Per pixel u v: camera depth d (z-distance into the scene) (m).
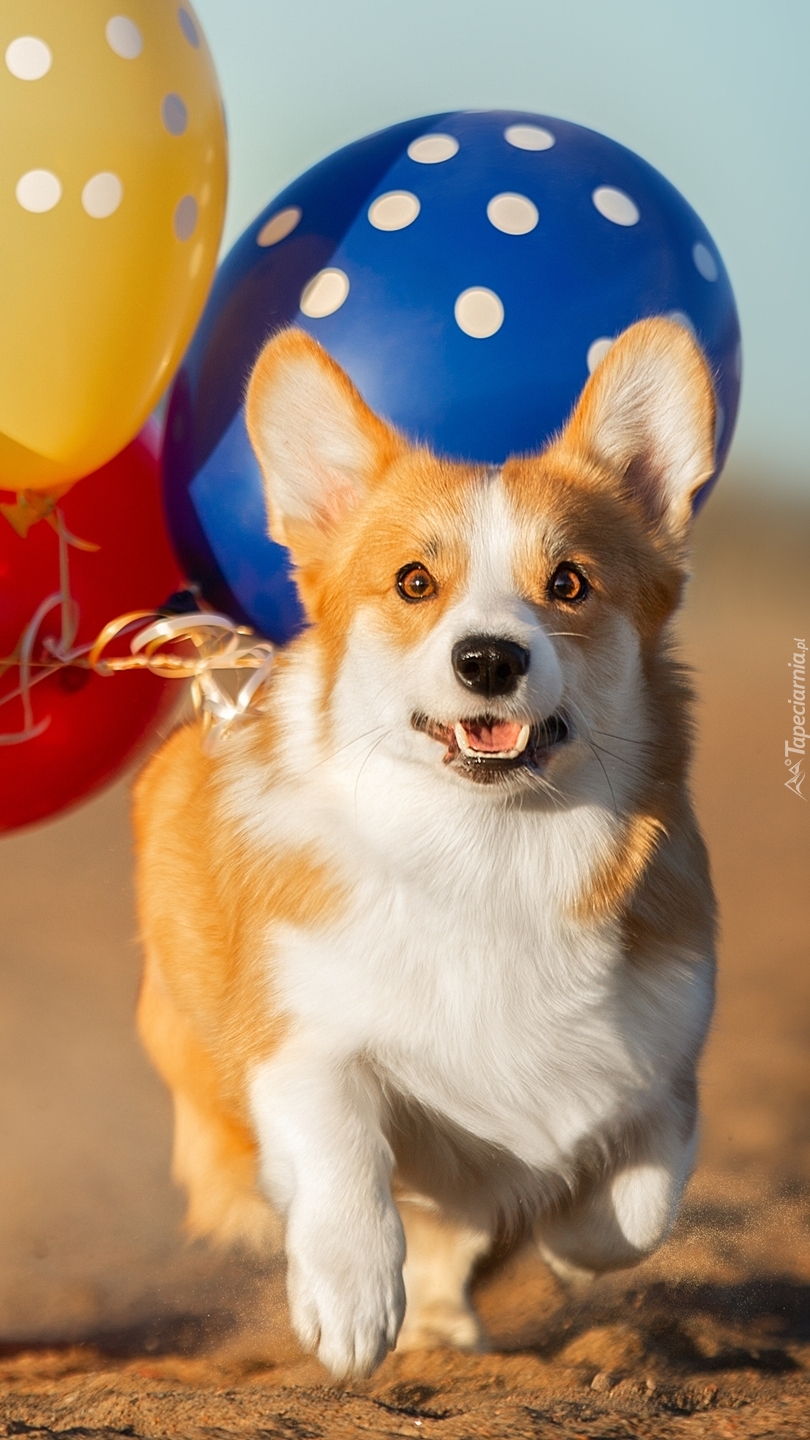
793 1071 5.21
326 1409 3.03
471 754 3.04
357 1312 2.90
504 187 3.52
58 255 3.16
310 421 3.41
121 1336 3.71
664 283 3.56
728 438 3.91
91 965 6.18
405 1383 3.27
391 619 3.19
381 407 3.46
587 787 3.20
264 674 3.53
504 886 3.19
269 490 3.41
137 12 3.27
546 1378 3.28
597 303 3.47
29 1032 5.55
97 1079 5.20
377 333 3.44
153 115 3.25
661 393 3.40
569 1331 3.59
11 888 7.03
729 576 15.04
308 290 3.53
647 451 3.46
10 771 3.82
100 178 3.16
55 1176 4.56
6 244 3.12
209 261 3.54
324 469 3.46
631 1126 3.42
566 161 3.60
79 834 7.75
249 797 3.44
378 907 3.20
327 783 3.28
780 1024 5.61
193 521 3.68
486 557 3.15
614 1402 3.11
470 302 3.42
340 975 3.21
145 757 4.15
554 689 3.01
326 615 3.40
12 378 3.26
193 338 3.78
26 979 6.03
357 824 3.22
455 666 2.97
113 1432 2.90
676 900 3.35
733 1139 4.71
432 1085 3.28
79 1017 5.68
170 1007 3.77
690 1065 3.45
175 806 3.85
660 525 3.44
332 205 3.60
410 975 3.20
